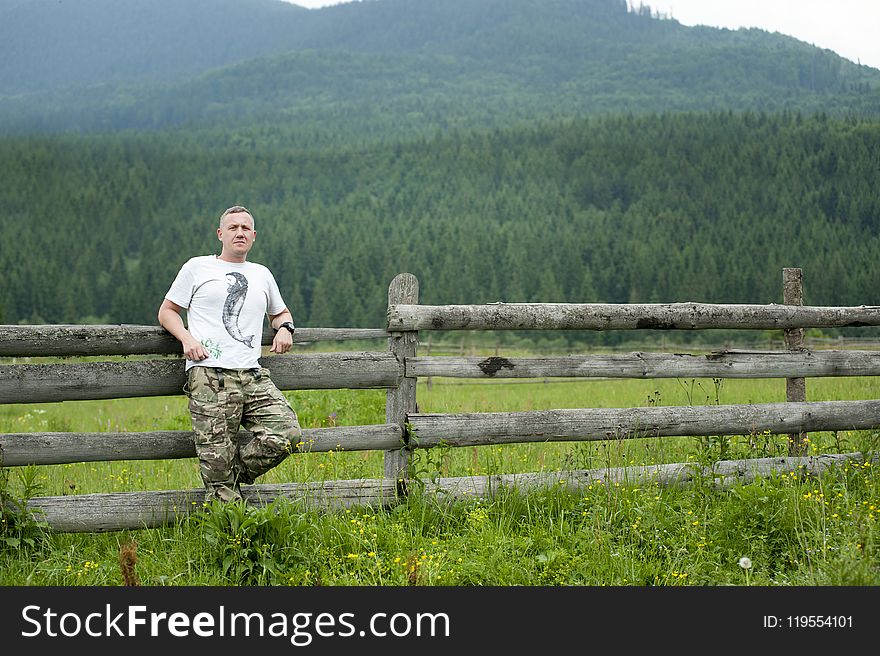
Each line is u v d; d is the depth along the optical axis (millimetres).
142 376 5594
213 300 5379
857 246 183375
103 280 198625
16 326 5402
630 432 6484
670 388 15992
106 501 5484
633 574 4887
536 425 6289
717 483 6344
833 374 7023
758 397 12266
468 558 5066
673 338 79562
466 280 181500
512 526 5707
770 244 184750
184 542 5238
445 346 40375
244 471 5512
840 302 149875
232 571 4875
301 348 30250
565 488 6125
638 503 5770
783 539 5301
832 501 5863
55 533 5379
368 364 6004
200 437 5273
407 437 6055
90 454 5504
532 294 179375
